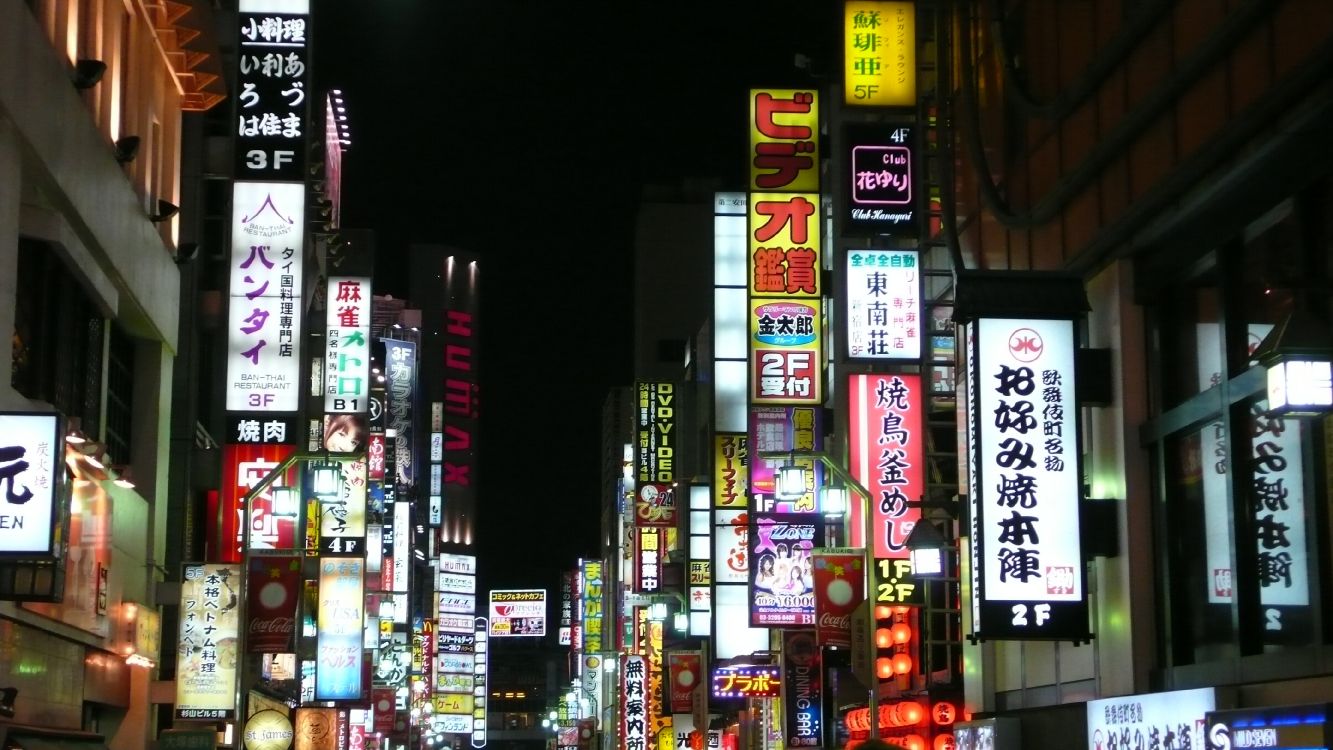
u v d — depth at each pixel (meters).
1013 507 20.34
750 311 37.97
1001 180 25.42
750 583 36.72
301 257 39.34
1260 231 17.88
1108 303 20.98
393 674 73.19
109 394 35.09
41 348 28.23
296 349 39.09
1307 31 14.89
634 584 70.31
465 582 122.31
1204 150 17.03
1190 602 19.48
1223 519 18.56
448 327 146.75
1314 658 15.86
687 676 53.88
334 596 42.72
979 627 20.12
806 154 38.50
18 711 25.94
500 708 179.00
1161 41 18.56
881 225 31.34
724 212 49.69
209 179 45.31
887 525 32.00
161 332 37.47
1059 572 20.25
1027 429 20.48
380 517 65.75
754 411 37.59
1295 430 16.80
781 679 37.56
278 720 30.75
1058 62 22.47
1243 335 18.17
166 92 39.50
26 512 18.64
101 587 29.81
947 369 32.38
